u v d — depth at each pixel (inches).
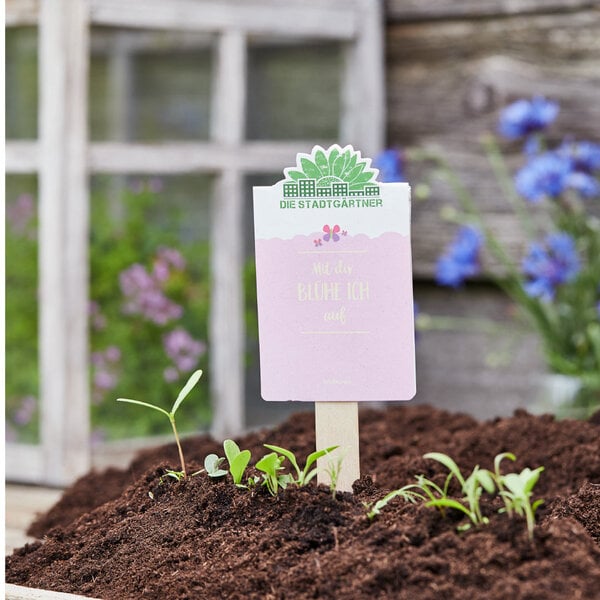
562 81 109.3
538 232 110.5
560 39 109.1
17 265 130.3
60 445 96.3
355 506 48.2
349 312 51.2
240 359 107.3
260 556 45.0
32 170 97.6
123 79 164.7
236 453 50.0
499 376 114.1
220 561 45.6
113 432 122.8
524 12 110.2
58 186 96.2
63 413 96.3
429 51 115.0
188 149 102.3
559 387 91.2
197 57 162.6
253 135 132.1
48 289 96.8
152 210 146.6
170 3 100.9
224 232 105.7
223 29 103.6
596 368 92.2
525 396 112.8
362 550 43.6
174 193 148.8
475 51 112.9
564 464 66.1
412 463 64.5
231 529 48.1
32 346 129.1
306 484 49.8
